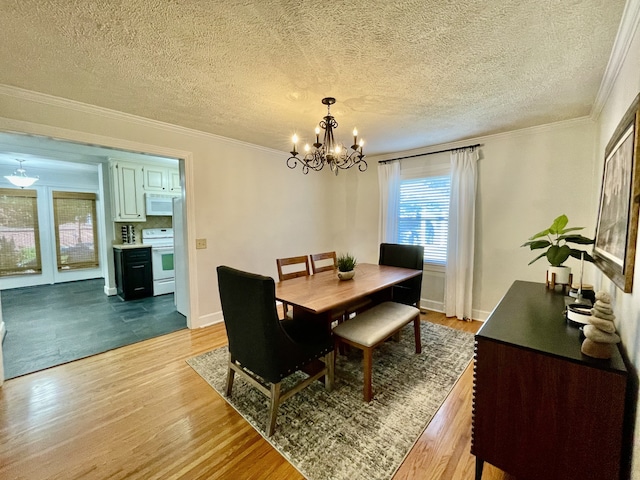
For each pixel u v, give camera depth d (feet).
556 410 3.77
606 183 5.74
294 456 5.06
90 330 10.85
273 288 5.29
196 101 7.79
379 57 5.65
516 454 4.09
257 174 12.84
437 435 5.54
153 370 7.97
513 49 5.37
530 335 4.30
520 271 10.71
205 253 11.18
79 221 19.67
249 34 4.93
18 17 4.41
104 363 8.36
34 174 17.85
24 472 4.74
